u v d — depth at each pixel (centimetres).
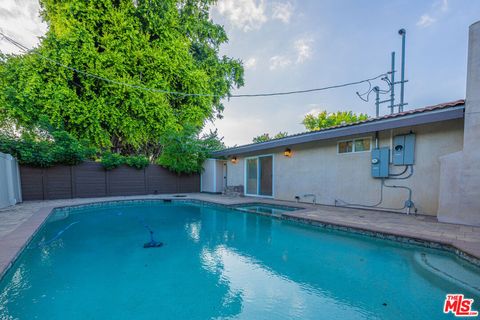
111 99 1216
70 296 268
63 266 355
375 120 602
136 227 614
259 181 1095
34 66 1090
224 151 1212
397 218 554
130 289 284
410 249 396
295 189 918
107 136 1241
